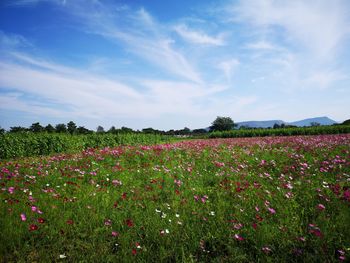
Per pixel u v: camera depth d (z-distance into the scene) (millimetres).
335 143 12742
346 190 5148
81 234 3986
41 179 6953
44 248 3641
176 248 3631
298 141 16094
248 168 8148
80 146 18953
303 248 3533
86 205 5031
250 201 5195
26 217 4402
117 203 5254
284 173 7312
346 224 3902
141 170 8250
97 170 8023
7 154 13742
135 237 3932
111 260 3367
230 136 45438
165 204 5121
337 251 3418
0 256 3336
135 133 32031
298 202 5031
